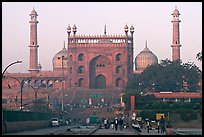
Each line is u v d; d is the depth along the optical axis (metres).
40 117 181.00
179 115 186.75
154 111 199.38
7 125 130.38
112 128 180.12
